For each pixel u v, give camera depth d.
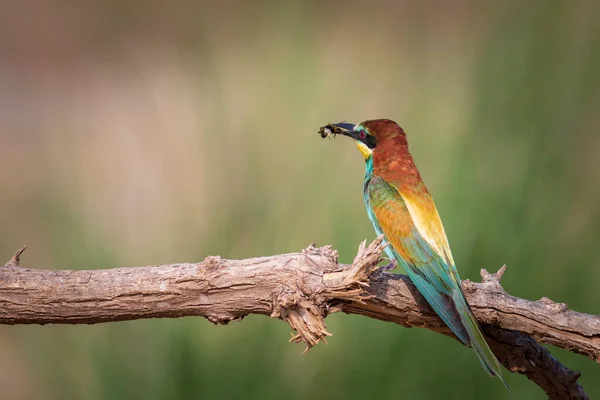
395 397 9.45
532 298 9.90
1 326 12.11
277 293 6.33
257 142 11.07
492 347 7.02
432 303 6.89
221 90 11.45
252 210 10.69
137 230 12.05
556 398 7.06
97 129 18.89
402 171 8.61
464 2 19.27
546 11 11.16
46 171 15.88
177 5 22.44
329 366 9.62
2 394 11.34
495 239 9.99
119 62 22.08
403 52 15.32
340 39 14.43
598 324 6.56
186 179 13.45
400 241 8.09
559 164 10.45
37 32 22.78
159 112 16.73
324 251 6.44
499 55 11.23
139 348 9.75
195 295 6.39
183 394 9.52
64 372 9.94
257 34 13.28
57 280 6.34
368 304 6.95
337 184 10.95
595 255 10.09
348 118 12.35
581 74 10.86
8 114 19.84
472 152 10.59
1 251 12.11
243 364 9.59
